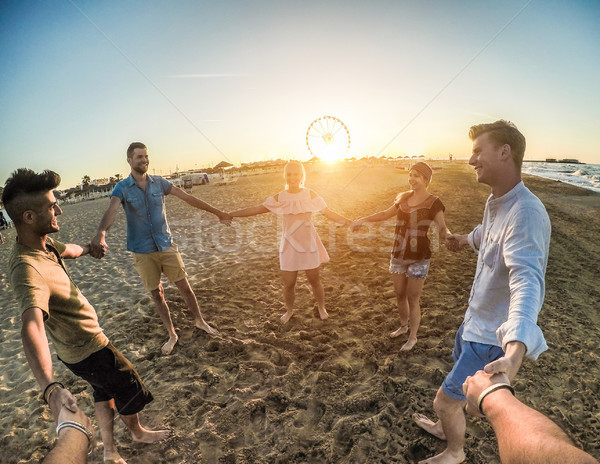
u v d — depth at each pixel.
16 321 4.81
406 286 3.45
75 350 1.98
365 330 3.89
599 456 2.42
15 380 3.45
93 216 19.16
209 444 2.53
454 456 2.23
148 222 3.34
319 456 2.41
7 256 9.92
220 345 3.71
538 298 1.27
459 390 1.91
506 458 0.72
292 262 3.81
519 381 3.13
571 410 2.83
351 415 2.73
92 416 2.86
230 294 5.04
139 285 5.69
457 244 2.34
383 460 2.36
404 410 2.78
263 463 2.37
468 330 1.84
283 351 3.57
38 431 2.76
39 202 1.69
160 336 3.98
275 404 2.88
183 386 3.10
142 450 2.49
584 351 3.61
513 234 1.46
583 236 9.53
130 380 2.22
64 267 1.97
